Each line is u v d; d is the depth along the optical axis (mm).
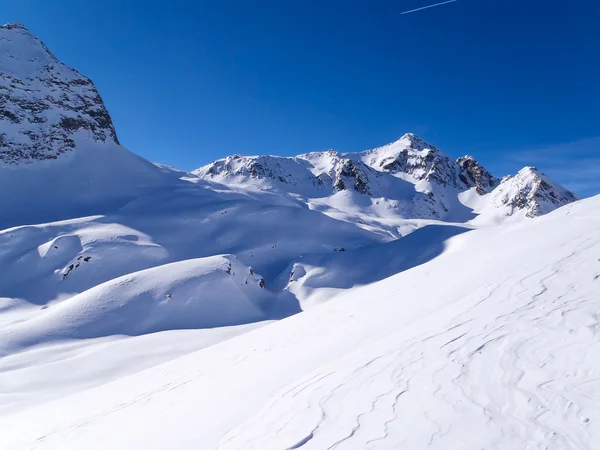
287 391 8102
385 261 55844
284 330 17062
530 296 9641
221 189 133125
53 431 12375
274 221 84938
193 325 40125
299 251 74812
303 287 52938
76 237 63844
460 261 19344
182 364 18297
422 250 53781
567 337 7047
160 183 120562
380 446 5102
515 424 5020
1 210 88125
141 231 72125
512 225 29922
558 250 13414
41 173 106375
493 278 12922
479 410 5469
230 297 45312
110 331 36781
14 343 32562
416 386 6602
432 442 4957
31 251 59625
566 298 8898
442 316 10273
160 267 48438
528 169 187625
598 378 5617
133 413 11344
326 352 10984
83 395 18156
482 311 9609
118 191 107688
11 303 48625
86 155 119438
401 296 15844
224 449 6297
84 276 55688
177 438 7617
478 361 6957
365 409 6242
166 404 11148
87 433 10727
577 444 4465
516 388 5852
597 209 19875
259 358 13344
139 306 40531
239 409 8188
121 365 25594
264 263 69188
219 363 14938
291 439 5879
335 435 5664
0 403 20125
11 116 115438
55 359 28844
